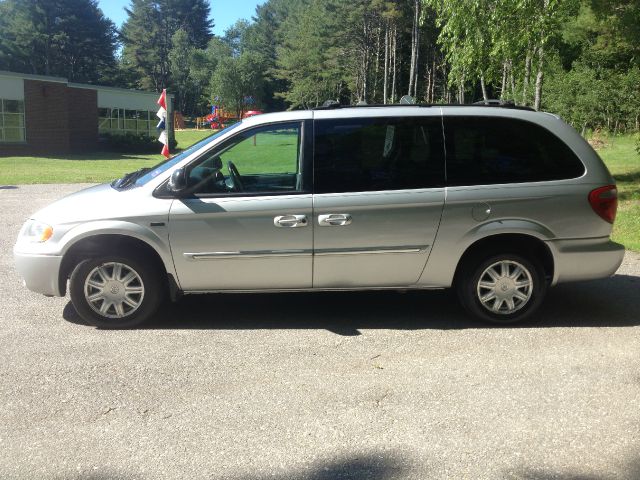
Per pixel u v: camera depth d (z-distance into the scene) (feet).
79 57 279.49
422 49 222.07
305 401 12.36
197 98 361.51
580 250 16.55
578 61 93.97
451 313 18.08
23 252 16.56
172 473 9.87
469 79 47.75
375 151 16.22
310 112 16.48
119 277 16.49
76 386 13.09
